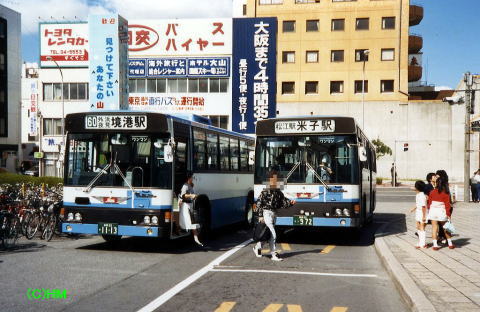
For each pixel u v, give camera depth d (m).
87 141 10.34
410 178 51.16
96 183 10.13
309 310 5.85
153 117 10.06
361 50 51.31
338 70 51.47
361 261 9.47
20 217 11.87
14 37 61.19
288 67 51.97
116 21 29.03
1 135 58.97
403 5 50.81
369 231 15.06
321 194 11.21
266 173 11.61
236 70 48.22
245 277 7.78
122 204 9.98
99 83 29.14
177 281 7.41
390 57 51.16
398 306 6.08
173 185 10.05
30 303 6.02
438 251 9.86
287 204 9.51
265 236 9.41
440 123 50.59
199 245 11.53
